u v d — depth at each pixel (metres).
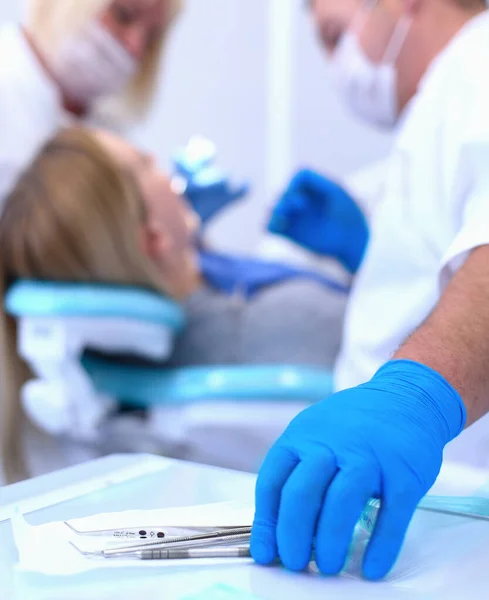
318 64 2.32
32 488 0.53
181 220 1.25
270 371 1.10
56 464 1.15
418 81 1.15
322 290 1.33
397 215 0.85
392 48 1.12
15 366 1.10
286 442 0.43
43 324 1.00
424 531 0.47
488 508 0.50
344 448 0.41
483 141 0.70
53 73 1.60
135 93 1.84
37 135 1.54
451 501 0.51
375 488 0.40
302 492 0.40
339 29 1.20
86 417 1.07
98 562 0.40
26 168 1.21
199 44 2.35
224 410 1.09
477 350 0.52
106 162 1.12
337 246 1.48
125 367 1.19
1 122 1.50
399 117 1.27
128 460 0.61
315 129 2.36
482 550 0.44
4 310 1.10
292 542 0.40
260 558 0.41
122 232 1.10
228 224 2.46
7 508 0.49
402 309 0.86
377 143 2.20
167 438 1.13
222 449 1.14
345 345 0.98
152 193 1.21
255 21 2.40
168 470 0.58
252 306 1.26
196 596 0.36
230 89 2.41
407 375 0.49
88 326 1.01
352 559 0.42
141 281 1.13
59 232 1.08
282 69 2.41
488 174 0.69
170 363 1.22
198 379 1.11
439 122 0.81
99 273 1.11
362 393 0.47
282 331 1.22
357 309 0.93
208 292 1.32
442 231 0.80
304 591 0.37
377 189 1.96
